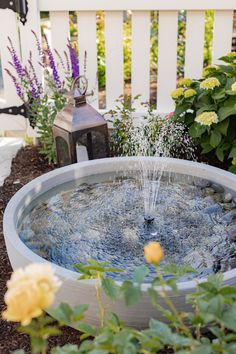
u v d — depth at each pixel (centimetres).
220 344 104
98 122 253
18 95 300
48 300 87
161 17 303
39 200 219
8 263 203
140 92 324
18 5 295
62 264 178
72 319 106
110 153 291
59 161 271
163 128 288
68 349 108
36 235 195
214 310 101
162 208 215
